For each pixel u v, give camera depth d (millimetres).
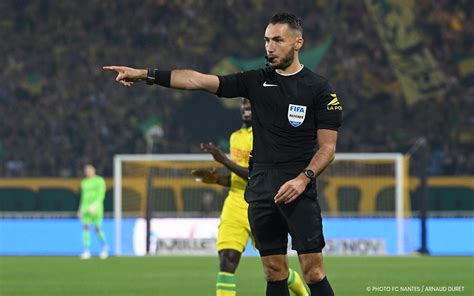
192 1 105938
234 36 104188
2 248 75812
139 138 97875
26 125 98562
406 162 77875
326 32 103438
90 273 47156
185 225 70625
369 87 100000
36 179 86875
